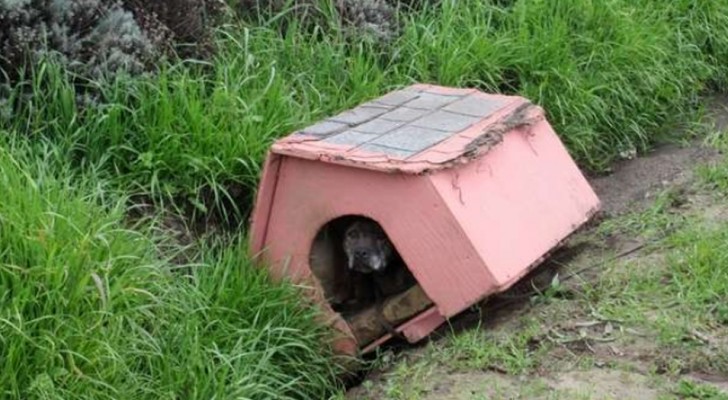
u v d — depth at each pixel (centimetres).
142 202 626
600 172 797
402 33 802
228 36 719
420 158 568
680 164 794
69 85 628
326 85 728
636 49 844
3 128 614
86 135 629
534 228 594
